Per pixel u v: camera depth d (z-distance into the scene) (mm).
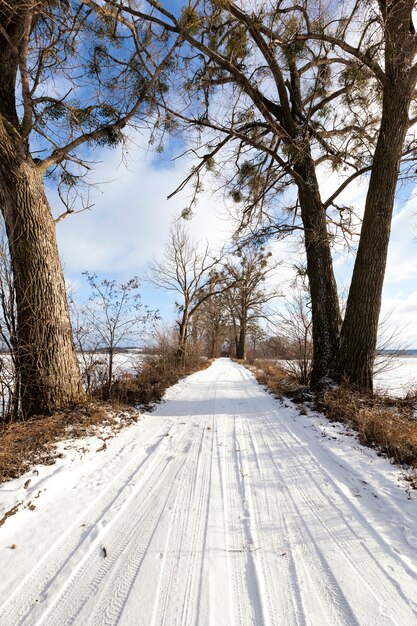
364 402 6117
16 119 5887
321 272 7973
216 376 15797
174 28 6254
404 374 14797
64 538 2561
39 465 3762
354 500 3020
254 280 24453
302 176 8273
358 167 9578
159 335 16062
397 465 3676
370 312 6938
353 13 6176
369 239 6953
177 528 2680
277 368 14359
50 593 2025
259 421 6145
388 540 2445
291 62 7164
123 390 7523
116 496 3229
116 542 2510
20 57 5234
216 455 4359
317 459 4047
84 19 5609
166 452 4488
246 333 37844
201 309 27156
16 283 5562
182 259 19031
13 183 5492
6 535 2564
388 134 6777
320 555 2316
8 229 5605
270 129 8609
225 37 6723
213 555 2340
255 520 2787
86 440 4691
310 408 6594
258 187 9203
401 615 1795
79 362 6977
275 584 2055
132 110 6695
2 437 4281
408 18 6332
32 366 5535
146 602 1932
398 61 6582
